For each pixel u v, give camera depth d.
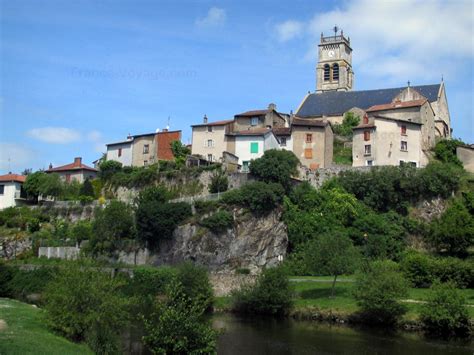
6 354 29.53
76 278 37.44
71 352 32.44
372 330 50.12
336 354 41.62
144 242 73.69
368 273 54.12
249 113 95.62
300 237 73.62
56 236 82.75
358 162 87.75
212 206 73.69
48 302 38.97
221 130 90.00
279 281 58.19
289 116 101.69
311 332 49.28
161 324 33.16
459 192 78.50
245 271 70.00
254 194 73.06
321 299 58.31
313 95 114.88
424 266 60.97
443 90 109.00
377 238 71.62
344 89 131.75
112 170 91.50
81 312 36.62
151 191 79.25
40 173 97.56
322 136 89.94
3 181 98.25
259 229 72.50
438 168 79.06
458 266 60.03
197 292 59.38
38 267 71.31
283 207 75.19
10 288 69.81
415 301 54.03
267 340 45.97
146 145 95.44
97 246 75.44
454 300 48.19
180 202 74.88
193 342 33.09
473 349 42.94
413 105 94.06
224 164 81.75
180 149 93.06
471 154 91.44
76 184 95.12
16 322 38.00
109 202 84.56
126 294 63.75
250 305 58.59
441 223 72.12
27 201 98.75
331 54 134.00
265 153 79.31
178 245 72.19
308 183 80.31
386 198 78.81
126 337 43.66
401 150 87.31
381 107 97.88
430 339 46.53
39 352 30.98
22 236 83.12
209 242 71.50
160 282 64.19
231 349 42.91
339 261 58.16
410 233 75.25
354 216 75.62
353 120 103.38
